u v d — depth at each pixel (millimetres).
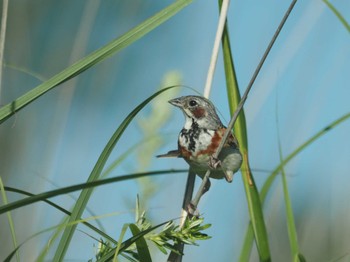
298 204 12281
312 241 11992
